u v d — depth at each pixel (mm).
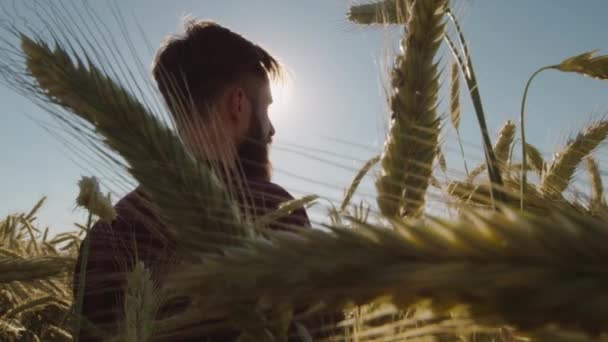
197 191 1312
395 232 673
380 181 1403
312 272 683
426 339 1061
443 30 1755
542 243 565
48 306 3082
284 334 1173
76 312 1946
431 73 1678
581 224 567
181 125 1530
